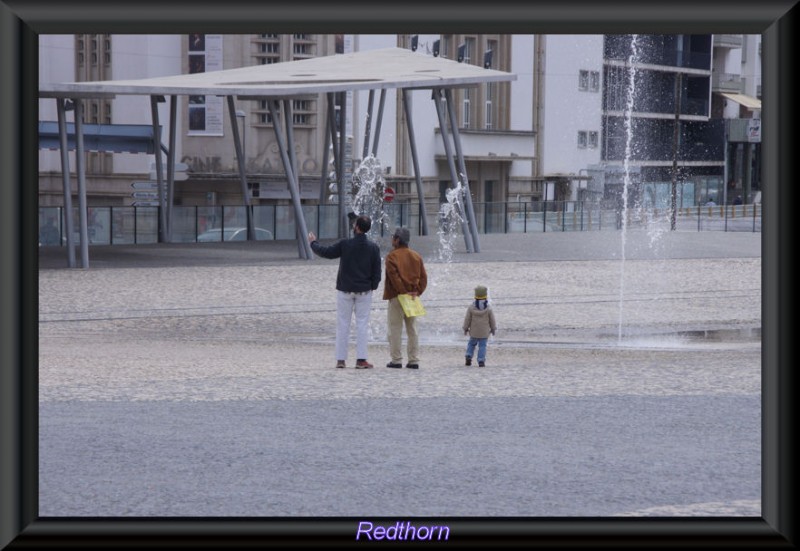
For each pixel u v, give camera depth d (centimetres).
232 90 4572
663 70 11900
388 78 5066
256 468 1155
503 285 3900
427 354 2317
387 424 1405
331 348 2436
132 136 6525
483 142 9662
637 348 2442
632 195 10894
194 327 2833
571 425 1408
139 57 8506
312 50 8481
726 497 1056
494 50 9912
